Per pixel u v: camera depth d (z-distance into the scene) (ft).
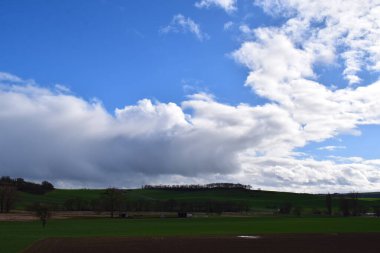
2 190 513.86
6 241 196.34
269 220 456.04
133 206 642.63
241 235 245.04
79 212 558.56
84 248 174.60
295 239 220.84
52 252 160.04
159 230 288.92
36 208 338.95
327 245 192.44
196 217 513.45
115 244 190.70
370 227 329.93
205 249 173.99
